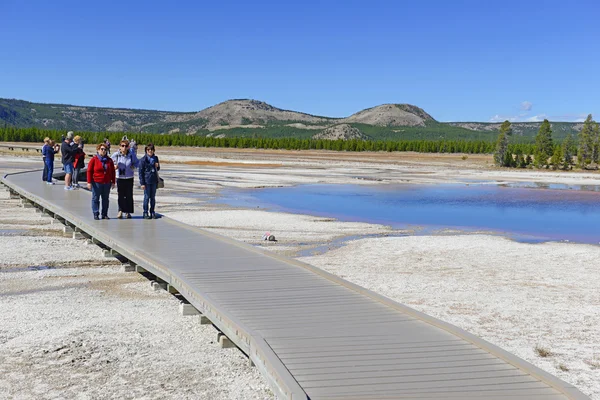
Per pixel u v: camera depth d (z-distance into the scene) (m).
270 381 6.73
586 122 91.88
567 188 51.00
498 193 43.75
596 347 9.93
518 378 6.44
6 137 133.62
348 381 6.29
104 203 18.28
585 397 5.85
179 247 14.02
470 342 7.55
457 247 19.52
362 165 80.31
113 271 14.88
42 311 11.29
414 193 41.44
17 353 9.00
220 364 8.83
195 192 37.03
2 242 18.09
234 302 9.35
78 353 9.09
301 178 52.88
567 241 21.67
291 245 19.41
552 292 13.73
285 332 7.89
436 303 12.54
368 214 28.72
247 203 31.92
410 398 5.90
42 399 7.42
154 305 11.92
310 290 10.16
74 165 26.06
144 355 9.12
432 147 159.00
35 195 23.70
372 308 9.12
